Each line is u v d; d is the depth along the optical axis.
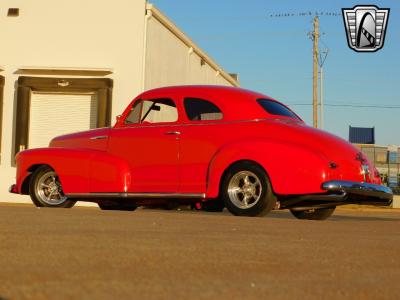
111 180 8.31
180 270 3.14
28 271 2.99
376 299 2.59
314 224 6.36
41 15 19.47
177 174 7.92
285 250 4.05
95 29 19.30
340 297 2.59
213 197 7.60
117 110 18.97
